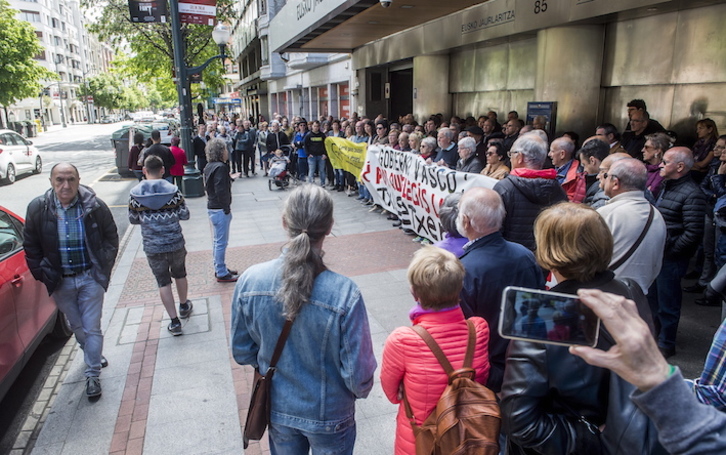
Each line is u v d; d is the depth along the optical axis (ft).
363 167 30.71
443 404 5.97
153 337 15.62
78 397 12.57
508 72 38.17
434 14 36.88
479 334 6.89
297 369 6.63
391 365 6.79
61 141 125.39
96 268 12.43
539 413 5.09
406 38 46.16
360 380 6.48
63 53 306.55
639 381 3.42
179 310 17.07
